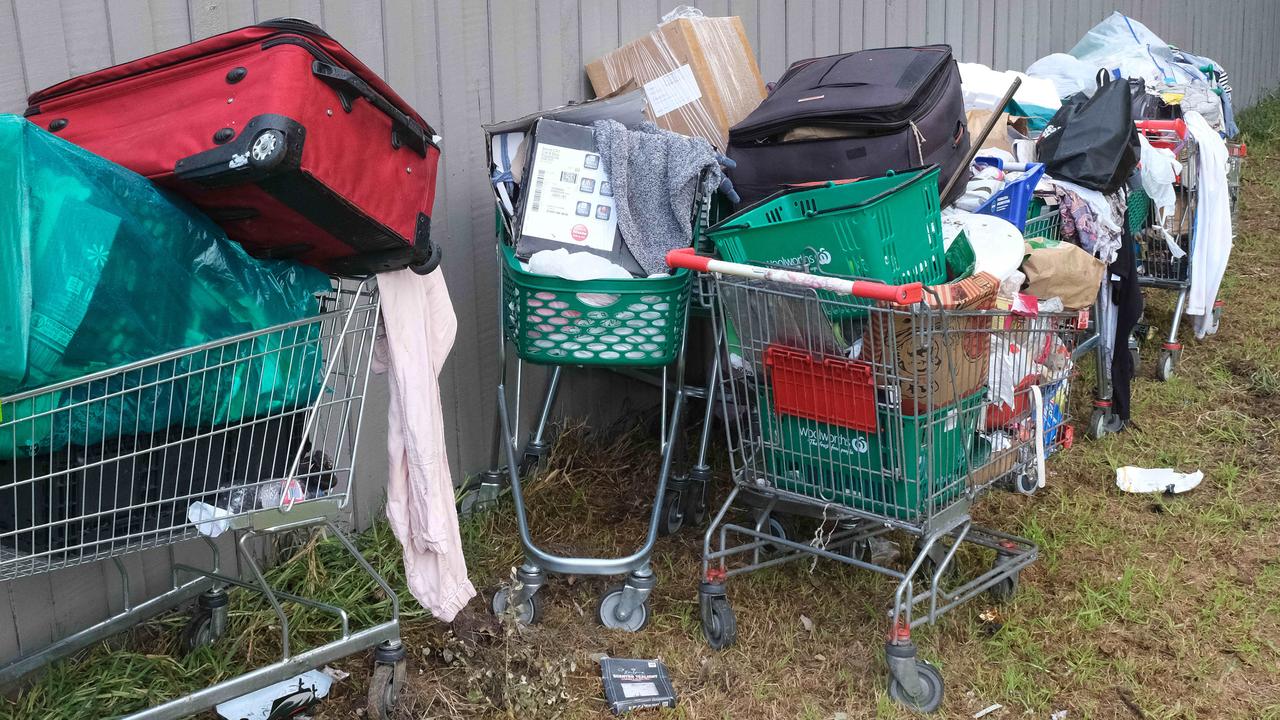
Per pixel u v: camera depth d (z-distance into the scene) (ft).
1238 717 10.05
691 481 13.06
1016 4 23.59
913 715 10.01
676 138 11.78
